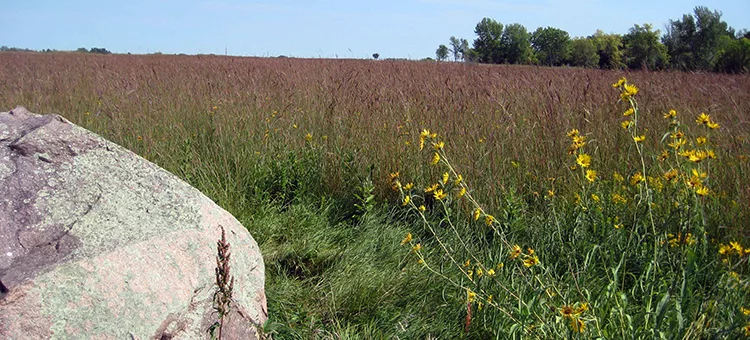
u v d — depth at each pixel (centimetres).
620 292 289
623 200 410
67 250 249
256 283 308
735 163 450
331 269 402
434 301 351
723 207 392
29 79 1178
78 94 905
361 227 464
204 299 271
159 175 303
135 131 630
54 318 222
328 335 321
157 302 251
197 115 691
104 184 285
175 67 1433
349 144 586
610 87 790
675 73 957
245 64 1495
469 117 620
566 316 239
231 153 575
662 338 241
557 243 375
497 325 301
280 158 574
